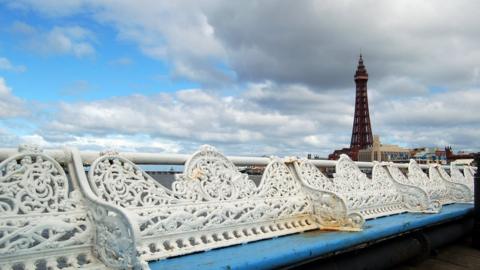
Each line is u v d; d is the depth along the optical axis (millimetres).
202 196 3879
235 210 4043
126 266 2660
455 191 8867
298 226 4703
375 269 4777
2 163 2811
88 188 3119
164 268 2990
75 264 2859
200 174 3971
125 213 2666
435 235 6297
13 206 2764
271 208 4434
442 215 6301
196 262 3174
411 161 8320
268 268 3342
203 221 3703
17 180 2844
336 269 4211
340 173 5863
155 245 3342
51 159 3068
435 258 6352
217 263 3127
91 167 3281
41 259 2740
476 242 7012
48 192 2957
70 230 2900
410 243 5582
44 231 2936
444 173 9266
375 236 4609
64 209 2986
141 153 3736
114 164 3434
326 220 4855
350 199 5668
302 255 3664
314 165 5449
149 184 3557
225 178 4184
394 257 5137
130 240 2613
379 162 7055
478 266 5930
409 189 6742
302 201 4883
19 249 2641
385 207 6441
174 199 3646
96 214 2961
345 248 4211
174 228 3480
